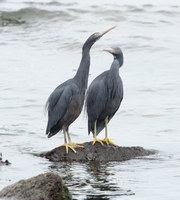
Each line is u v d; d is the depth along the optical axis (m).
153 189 11.54
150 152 14.51
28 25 32.31
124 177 12.43
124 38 29.56
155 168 13.18
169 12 34.50
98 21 32.62
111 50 14.20
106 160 13.86
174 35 30.38
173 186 11.73
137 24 32.31
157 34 30.50
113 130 17.14
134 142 15.73
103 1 36.62
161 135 16.50
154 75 24.12
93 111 14.24
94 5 35.25
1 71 24.72
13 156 14.28
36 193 10.06
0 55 27.31
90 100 14.25
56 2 35.69
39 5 35.25
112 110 14.28
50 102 14.20
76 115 14.14
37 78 23.70
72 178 12.36
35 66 25.64
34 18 33.12
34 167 13.25
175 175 12.55
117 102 14.23
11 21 32.75
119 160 13.90
